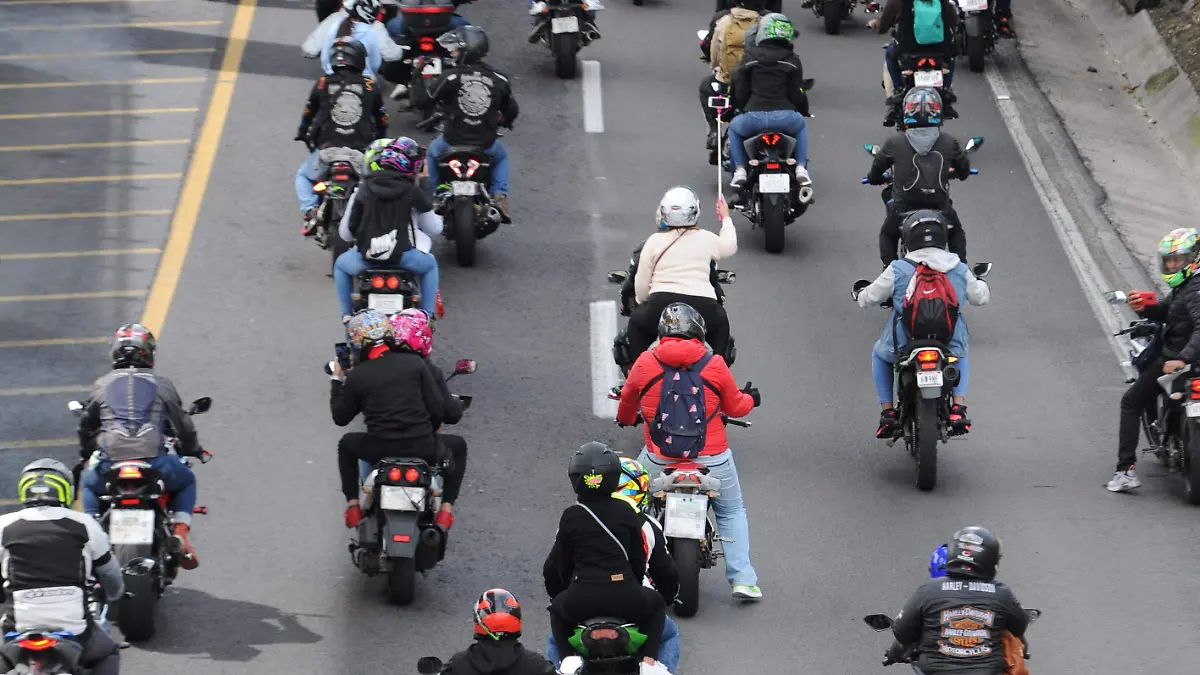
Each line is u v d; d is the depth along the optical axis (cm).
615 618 3403
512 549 4559
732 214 6894
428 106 6406
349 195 5894
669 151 7425
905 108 5747
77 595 3416
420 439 4147
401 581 4188
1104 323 6041
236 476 4925
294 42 8644
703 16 9181
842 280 6325
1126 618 4253
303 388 5478
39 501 3453
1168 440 4909
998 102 8194
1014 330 5988
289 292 6150
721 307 4800
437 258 6438
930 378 4738
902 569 4481
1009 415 5394
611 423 5288
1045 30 9344
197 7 9094
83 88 7994
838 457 5112
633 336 4794
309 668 3969
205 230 6638
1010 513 4784
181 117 7688
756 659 4044
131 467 3953
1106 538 4650
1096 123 8062
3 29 8725
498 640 3141
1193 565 4503
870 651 4088
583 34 8200
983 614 3412
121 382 4056
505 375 5562
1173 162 7662
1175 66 8312
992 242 6694
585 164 7262
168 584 4169
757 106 6462
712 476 4181
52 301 6059
